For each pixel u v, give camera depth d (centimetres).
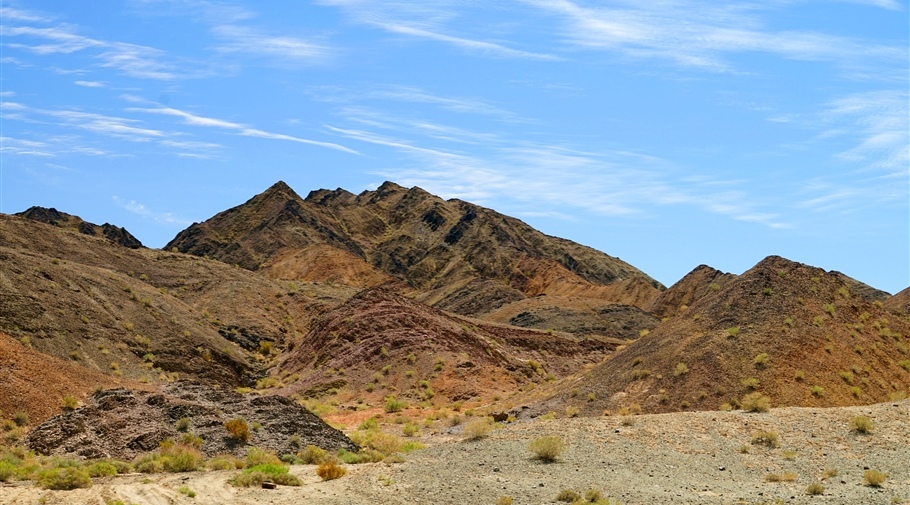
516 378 8938
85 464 3788
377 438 4756
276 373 10131
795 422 3734
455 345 9569
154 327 9550
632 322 16950
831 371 5269
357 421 6756
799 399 4975
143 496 2880
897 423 3675
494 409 6344
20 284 8675
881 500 2720
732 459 3300
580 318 16675
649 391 5375
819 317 5769
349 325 9994
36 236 13250
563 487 2897
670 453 3359
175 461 3638
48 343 7925
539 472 3119
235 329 11769
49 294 8819
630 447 3431
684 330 5944
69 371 5381
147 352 8900
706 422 3744
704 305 6281
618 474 3084
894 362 5556
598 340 12169
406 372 8794
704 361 5412
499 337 10881
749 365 5294
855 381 5225
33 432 4269
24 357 5206
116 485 3100
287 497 2862
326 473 3238
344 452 4162
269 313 12862
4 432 4316
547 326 16325
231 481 3133
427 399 8194
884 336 5828
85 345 8269
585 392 5719
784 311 5812
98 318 8956
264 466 3331
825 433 3584
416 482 2994
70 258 13025
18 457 3944
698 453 3369
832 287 6231
